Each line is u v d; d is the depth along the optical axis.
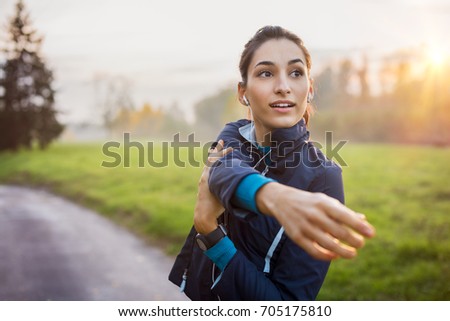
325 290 6.16
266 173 1.20
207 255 1.15
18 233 10.95
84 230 11.21
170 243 9.40
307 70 1.20
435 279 6.44
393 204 12.69
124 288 6.68
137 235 10.38
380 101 77.94
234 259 1.12
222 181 0.88
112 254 8.79
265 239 1.18
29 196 18.52
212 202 1.12
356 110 70.69
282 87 1.14
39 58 43.81
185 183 17.19
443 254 7.45
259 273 1.14
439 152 28.88
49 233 10.92
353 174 19.16
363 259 7.34
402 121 51.66
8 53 42.81
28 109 42.12
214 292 1.14
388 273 6.82
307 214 0.69
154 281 7.02
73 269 7.76
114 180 19.22
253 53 1.19
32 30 43.53
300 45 1.19
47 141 43.44
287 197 0.74
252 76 1.18
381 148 33.47
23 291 6.56
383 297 5.94
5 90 41.88
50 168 25.41
